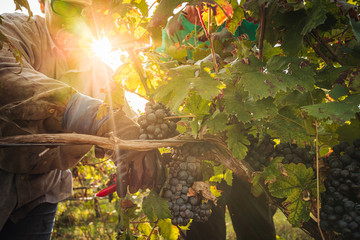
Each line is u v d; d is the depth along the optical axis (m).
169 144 1.11
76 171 4.51
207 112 1.14
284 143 1.21
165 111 1.18
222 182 1.85
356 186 1.03
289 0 1.18
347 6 1.05
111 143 1.03
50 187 1.58
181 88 1.01
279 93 1.17
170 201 1.18
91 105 1.13
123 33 1.18
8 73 1.12
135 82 1.30
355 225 1.00
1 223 1.33
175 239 1.38
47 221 1.69
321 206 1.13
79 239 4.65
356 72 1.05
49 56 1.50
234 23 1.32
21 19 1.44
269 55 1.22
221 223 2.01
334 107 0.95
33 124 1.13
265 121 1.18
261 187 1.23
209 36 1.11
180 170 1.18
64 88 1.13
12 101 1.09
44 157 1.40
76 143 1.00
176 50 1.29
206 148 1.20
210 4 1.01
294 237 3.50
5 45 1.24
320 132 1.32
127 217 1.33
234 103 1.07
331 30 1.34
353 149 1.10
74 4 1.12
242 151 1.12
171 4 0.96
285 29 1.24
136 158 1.12
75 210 4.99
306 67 1.03
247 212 1.95
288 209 1.12
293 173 1.10
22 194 1.41
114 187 1.32
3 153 1.30
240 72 1.03
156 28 0.98
